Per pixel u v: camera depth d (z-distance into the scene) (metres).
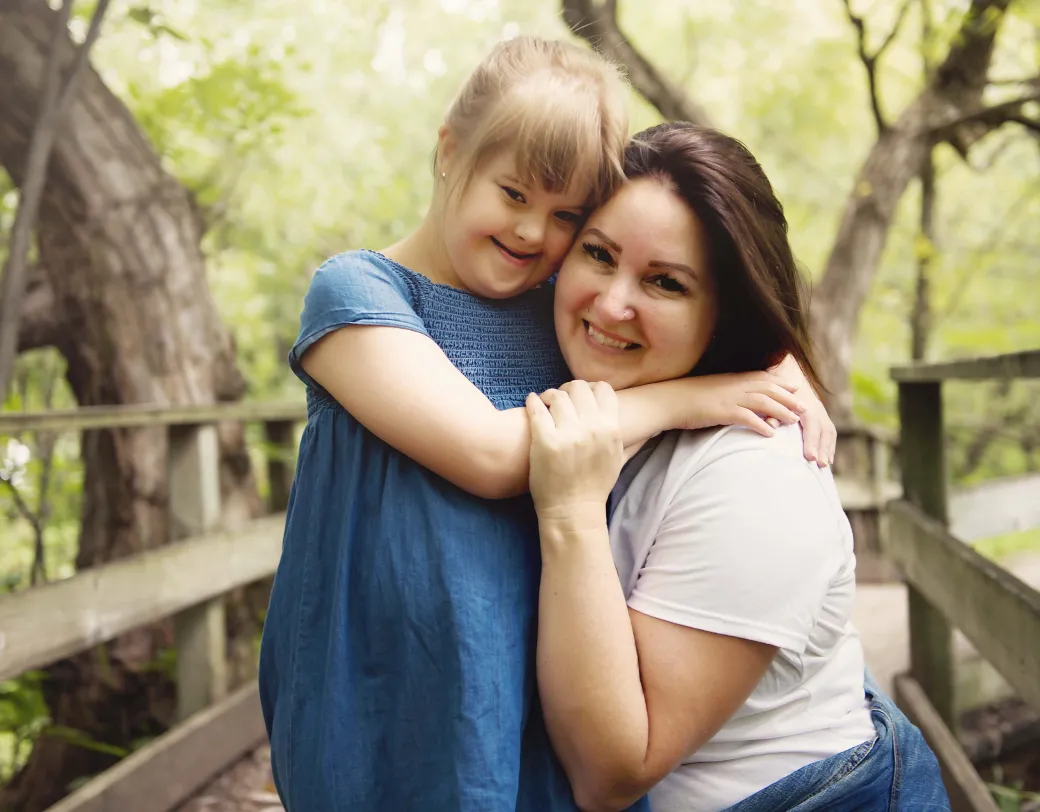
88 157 4.23
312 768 1.21
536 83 1.26
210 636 3.50
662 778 1.23
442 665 1.16
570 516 1.19
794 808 1.30
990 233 10.78
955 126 6.73
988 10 6.31
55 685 4.06
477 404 1.23
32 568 4.36
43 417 2.63
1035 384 9.15
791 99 10.35
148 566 3.01
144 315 4.35
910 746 1.40
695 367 1.46
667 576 1.25
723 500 1.26
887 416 8.37
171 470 3.55
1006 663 2.14
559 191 1.27
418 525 1.21
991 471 9.56
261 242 9.67
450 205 1.31
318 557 1.27
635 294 1.29
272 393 10.67
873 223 6.71
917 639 3.41
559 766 1.25
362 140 11.42
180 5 5.96
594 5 6.21
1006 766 3.48
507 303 1.43
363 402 1.23
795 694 1.36
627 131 1.30
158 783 2.91
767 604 1.22
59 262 4.31
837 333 6.61
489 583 1.19
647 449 1.41
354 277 1.27
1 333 3.53
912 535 3.13
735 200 1.26
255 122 5.53
